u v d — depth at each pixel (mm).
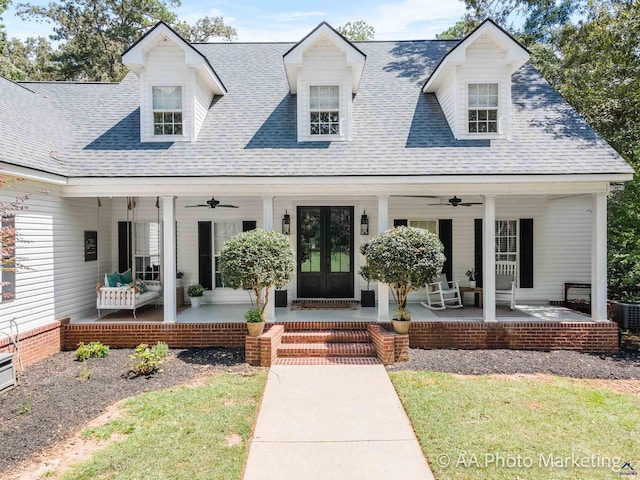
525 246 12203
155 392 6512
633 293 12625
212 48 13820
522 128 10109
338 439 5160
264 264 7961
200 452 4738
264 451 4883
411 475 4387
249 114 10852
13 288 7605
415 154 9391
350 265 12203
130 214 11922
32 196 8148
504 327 9062
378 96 11547
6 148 7484
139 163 9141
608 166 8703
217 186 9031
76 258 9914
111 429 5266
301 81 10039
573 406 6027
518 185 8977
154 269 12148
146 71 9945
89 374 7262
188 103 9922
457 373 7496
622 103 13688
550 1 17875
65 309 9383
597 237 9055
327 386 6852
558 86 17406
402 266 8055
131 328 9117
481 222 12117
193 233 12125
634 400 6309
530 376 7383
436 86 11266
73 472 4352
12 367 6695
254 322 8094
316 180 8820
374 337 8539
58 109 11312
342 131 9992
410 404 6043
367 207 11992
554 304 12094
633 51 12984
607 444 4953
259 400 6270
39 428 5332
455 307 11391
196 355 8477
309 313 10242
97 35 29172
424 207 12180
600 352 8875
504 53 9922
